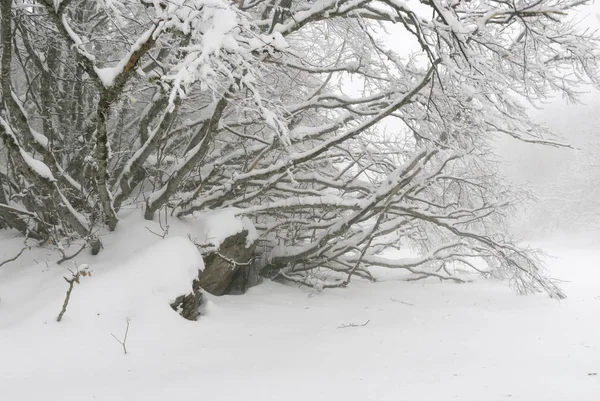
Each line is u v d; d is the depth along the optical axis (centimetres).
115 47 934
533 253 1091
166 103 803
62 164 889
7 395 383
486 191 1118
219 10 461
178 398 366
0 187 759
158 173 926
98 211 788
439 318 775
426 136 828
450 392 371
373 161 973
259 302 854
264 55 604
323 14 671
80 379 430
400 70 790
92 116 848
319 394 366
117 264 671
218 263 853
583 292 1120
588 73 696
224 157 1012
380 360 478
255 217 1181
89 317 549
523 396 362
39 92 844
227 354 517
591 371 446
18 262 735
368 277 1271
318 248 1010
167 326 581
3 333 497
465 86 643
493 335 639
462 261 1280
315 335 606
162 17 446
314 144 1132
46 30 777
